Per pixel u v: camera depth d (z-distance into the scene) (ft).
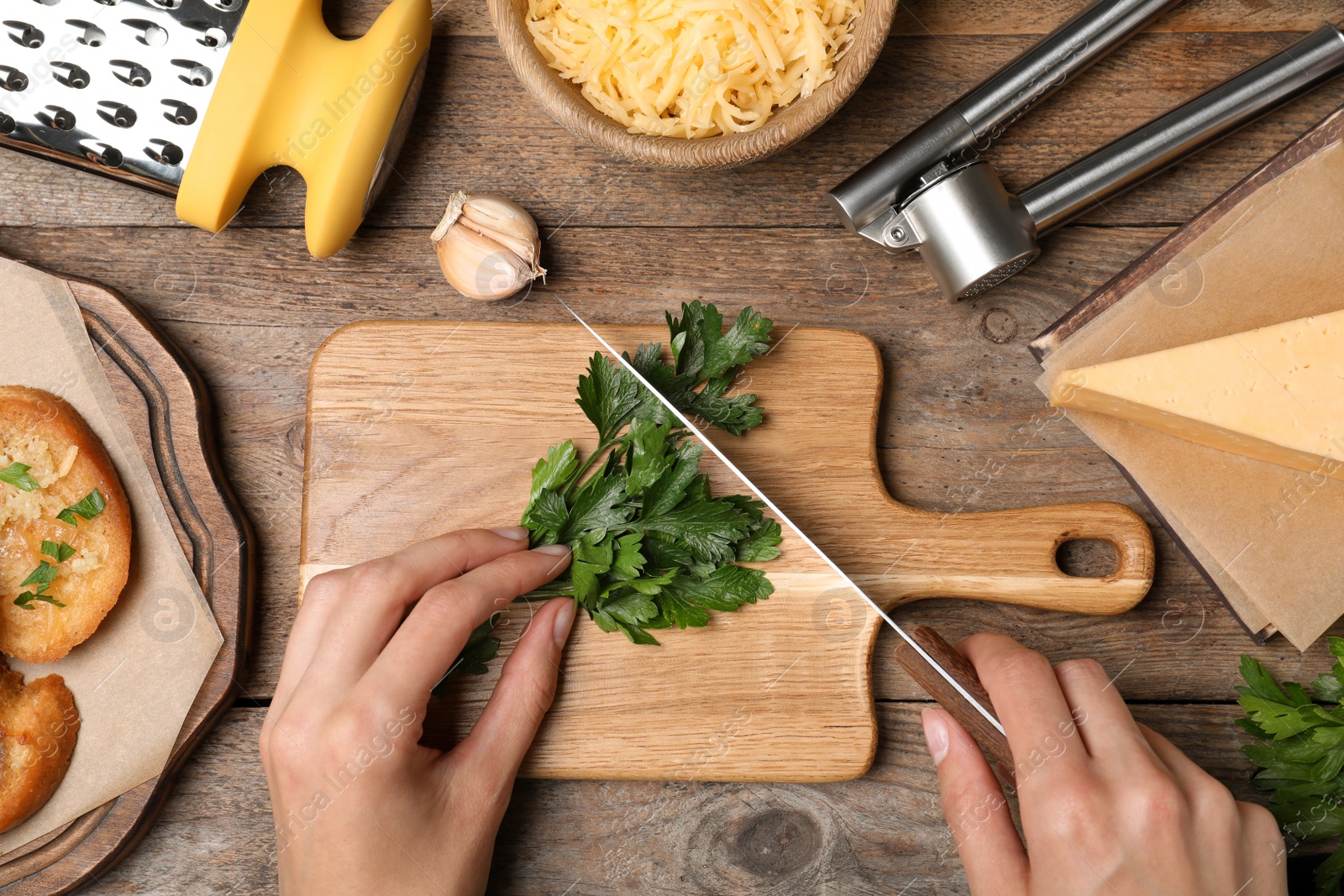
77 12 2.10
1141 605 2.22
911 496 2.25
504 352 2.22
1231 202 2.19
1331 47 2.11
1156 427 2.20
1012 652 2.06
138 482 2.20
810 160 2.26
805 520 2.20
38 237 2.26
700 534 2.13
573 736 2.18
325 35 2.12
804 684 2.18
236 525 2.20
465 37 2.26
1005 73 2.15
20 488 2.15
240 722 2.23
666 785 2.22
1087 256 2.25
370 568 2.07
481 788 2.06
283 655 2.24
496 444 2.22
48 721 2.14
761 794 2.22
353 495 2.22
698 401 2.18
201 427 2.21
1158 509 2.19
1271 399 2.14
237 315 2.27
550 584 2.16
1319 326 2.15
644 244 2.26
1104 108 2.24
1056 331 2.20
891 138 2.25
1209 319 2.18
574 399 2.22
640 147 2.06
